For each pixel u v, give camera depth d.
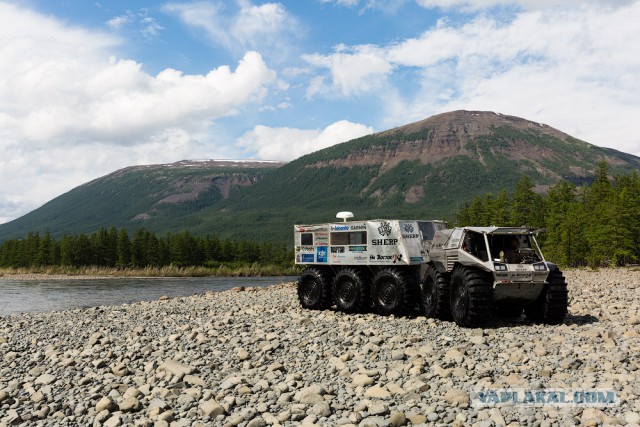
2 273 88.62
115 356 11.22
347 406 7.09
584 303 16.16
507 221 76.19
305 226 17.20
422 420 6.35
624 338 10.15
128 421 6.98
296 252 17.47
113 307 21.31
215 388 8.31
